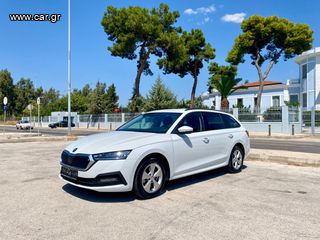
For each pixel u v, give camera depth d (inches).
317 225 159.3
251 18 1201.4
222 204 193.3
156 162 208.5
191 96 1630.2
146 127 243.8
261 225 158.9
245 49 1258.6
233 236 145.4
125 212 177.8
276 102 1483.8
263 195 213.8
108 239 142.1
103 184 187.5
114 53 1310.3
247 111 1081.4
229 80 1230.9
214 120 275.1
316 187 237.1
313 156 360.5
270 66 1237.1
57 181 254.2
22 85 3750.0
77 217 169.6
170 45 1321.4
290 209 184.1
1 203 194.7
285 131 979.9
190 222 162.7
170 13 1373.0
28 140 624.4
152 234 147.5
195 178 267.3
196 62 1588.3
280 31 1166.3
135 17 1269.7
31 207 186.7
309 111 1000.2
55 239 141.9
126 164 190.9
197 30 1566.2
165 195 212.7
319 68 1272.1
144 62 1392.7
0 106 3238.2
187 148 232.4
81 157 193.9
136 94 1434.5
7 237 143.9
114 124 1549.0
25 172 293.0
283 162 350.9
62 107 2630.4
